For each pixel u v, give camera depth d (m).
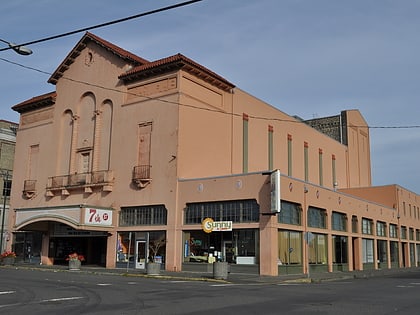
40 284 20.22
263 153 40.28
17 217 37.78
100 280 22.94
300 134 47.53
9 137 55.47
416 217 58.44
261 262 27.52
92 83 38.19
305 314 11.49
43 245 38.91
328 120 61.47
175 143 31.56
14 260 39.00
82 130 38.53
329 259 34.59
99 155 36.56
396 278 30.97
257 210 28.36
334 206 36.53
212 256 29.75
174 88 32.44
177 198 31.17
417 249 57.97
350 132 60.69
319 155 51.38
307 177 47.91
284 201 29.53
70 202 37.53
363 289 19.75
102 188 35.09
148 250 32.25
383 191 52.31
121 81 35.94
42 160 41.12
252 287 20.08
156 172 32.34
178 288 18.78
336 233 36.47
